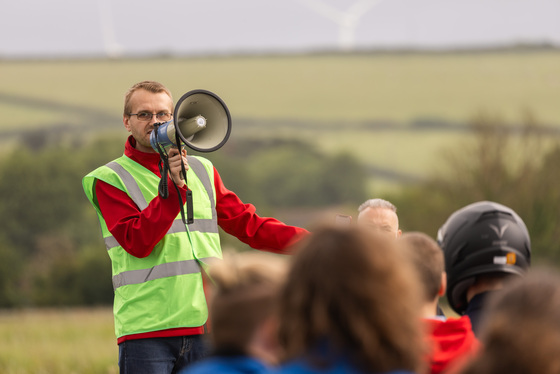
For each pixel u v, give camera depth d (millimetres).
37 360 21906
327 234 3857
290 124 168625
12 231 132625
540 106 141000
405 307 3748
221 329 4020
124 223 7715
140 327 7742
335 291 3717
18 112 170875
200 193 8258
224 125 7652
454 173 60469
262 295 3986
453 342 5918
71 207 135750
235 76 180375
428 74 168250
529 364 3752
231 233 8633
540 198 54562
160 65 180125
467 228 7953
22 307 96312
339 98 171625
